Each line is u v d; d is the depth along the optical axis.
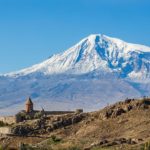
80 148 172.88
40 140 194.88
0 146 179.50
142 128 192.00
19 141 195.38
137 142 175.25
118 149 166.75
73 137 199.62
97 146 172.88
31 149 175.25
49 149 174.50
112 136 193.25
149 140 172.25
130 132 191.75
